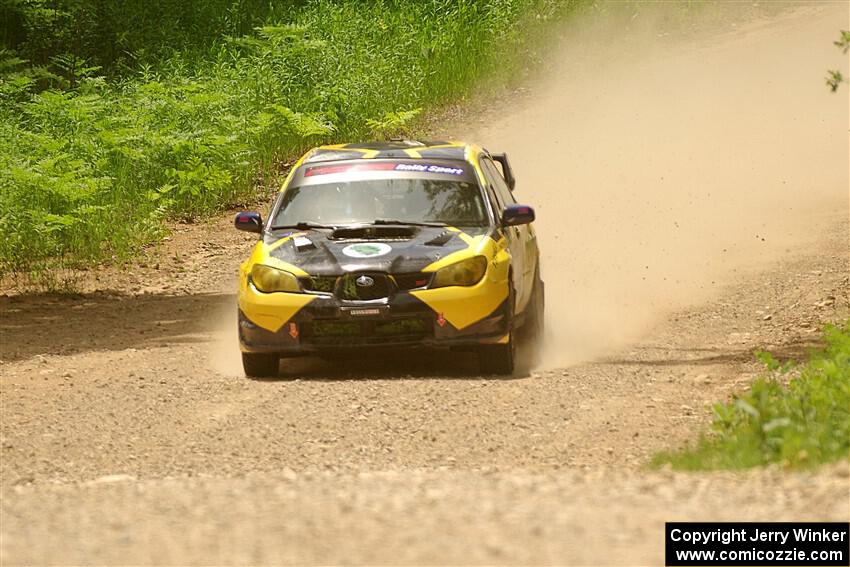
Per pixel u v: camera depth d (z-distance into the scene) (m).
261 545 20.45
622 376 39.66
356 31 112.69
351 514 22.06
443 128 100.00
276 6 125.56
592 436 32.03
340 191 43.25
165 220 78.31
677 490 23.08
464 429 32.75
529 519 21.34
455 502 22.66
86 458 30.86
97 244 69.31
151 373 42.00
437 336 39.06
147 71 101.50
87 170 74.31
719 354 43.41
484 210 42.34
